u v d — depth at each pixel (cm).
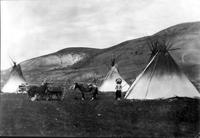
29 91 1795
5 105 1543
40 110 1441
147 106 1421
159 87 1653
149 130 1184
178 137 1160
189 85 1673
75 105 1520
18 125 1281
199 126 1244
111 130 1180
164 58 1736
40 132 1181
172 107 1373
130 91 1745
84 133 1154
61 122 1267
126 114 1338
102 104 1512
